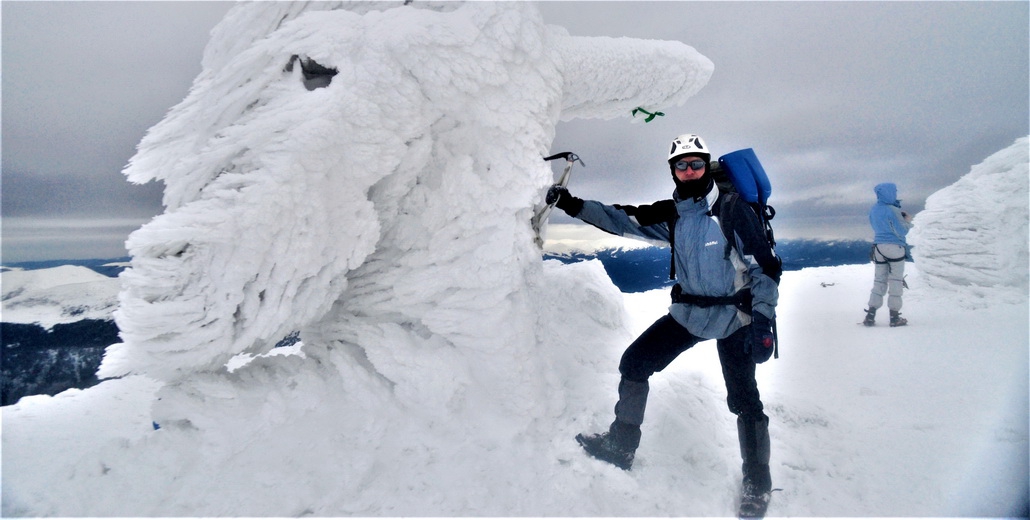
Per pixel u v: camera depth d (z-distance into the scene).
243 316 1.96
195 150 2.02
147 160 2.03
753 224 1.88
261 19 2.09
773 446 2.39
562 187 2.44
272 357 2.33
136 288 1.83
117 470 1.80
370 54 1.98
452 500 1.83
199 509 1.68
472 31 2.13
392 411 2.13
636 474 2.12
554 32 2.66
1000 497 1.92
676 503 1.96
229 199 1.85
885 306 5.64
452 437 2.10
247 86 2.00
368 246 2.14
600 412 2.48
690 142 2.07
